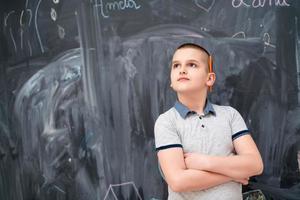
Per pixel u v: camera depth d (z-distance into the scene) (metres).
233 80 1.51
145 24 1.50
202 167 1.11
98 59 1.51
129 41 1.50
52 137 1.54
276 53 1.50
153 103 1.51
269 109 1.51
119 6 1.49
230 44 1.50
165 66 1.50
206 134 1.17
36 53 1.53
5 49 1.55
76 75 1.52
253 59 1.50
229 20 1.49
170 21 1.49
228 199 1.14
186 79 1.19
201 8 1.49
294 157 1.52
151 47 1.50
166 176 1.14
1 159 1.58
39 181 1.56
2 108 1.57
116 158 1.52
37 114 1.55
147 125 1.51
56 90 1.53
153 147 1.51
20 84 1.55
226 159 1.13
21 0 1.53
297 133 1.52
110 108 1.52
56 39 1.52
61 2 1.50
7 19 1.54
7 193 1.59
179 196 1.17
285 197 1.52
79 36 1.50
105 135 1.52
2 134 1.58
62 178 1.55
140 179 1.52
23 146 1.57
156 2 1.49
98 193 1.53
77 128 1.53
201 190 1.15
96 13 1.50
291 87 1.51
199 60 1.20
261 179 1.52
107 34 1.50
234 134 1.22
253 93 1.51
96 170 1.53
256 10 1.49
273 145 1.52
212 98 1.51
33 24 1.52
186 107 1.22
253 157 1.17
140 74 1.51
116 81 1.51
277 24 1.50
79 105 1.52
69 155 1.54
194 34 1.49
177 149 1.15
